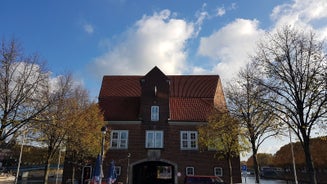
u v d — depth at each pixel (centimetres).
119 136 3719
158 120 3772
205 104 3972
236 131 2627
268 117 2289
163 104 3834
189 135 3709
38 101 2003
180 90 4247
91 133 2866
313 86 1744
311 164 1738
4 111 1878
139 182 4172
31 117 1916
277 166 9525
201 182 3030
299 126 1814
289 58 1912
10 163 7362
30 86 1977
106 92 4256
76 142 2662
